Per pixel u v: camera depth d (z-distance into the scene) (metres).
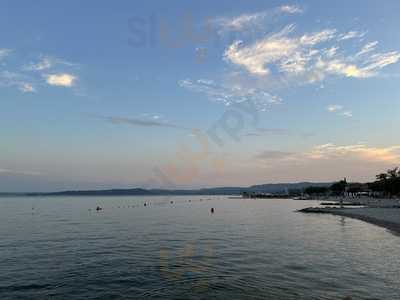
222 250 33.94
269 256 30.77
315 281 22.50
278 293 20.06
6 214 96.50
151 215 91.94
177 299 19.27
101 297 19.92
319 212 94.69
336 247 35.66
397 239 41.19
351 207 105.56
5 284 22.48
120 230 53.38
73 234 48.03
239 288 21.06
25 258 30.39
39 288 21.66
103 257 30.61
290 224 62.84
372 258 29.72
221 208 130.25
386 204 114.56
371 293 20.02
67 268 26.53
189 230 53.09
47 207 143.12
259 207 136.25
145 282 22.58
